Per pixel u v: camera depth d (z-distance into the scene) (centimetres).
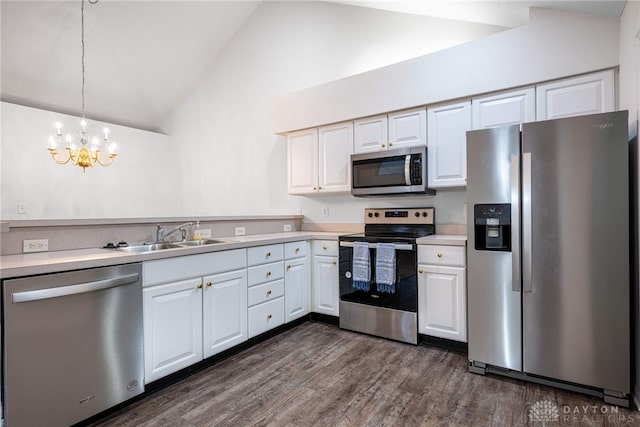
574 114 218
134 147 502
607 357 180
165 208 536
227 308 239
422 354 247
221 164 474
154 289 193
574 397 187
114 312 174
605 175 179
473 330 217
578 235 186
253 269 262
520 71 232
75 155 379
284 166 411
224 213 471
